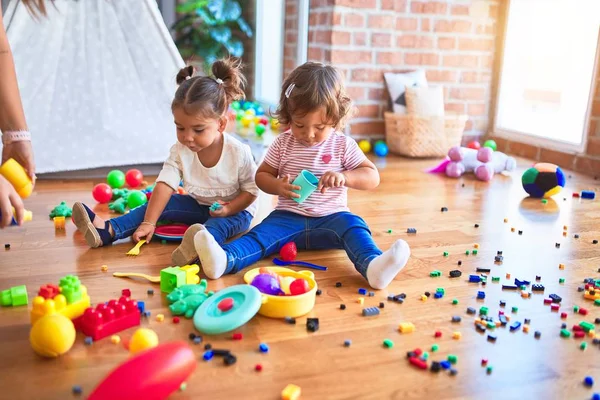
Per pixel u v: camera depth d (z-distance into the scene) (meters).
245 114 4.04
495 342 1.17
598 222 2.08
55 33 2.43
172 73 2.65
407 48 3.47
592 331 1.22
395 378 1.03
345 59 3.36
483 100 3.74
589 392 1.01
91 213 1.65
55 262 1.54
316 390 0.99
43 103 2.46
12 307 1.26
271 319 1.24
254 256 1.54
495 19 3.62
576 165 3.07
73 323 1.17
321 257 1.65
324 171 1.67
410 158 3.33
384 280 1.39
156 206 1.74
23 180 1.30
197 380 1.00
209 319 1.17
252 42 4.90
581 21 3.06
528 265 1.62
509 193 2.52
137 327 1.18
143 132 2.66
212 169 1.77
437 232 1.92
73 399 0.94
